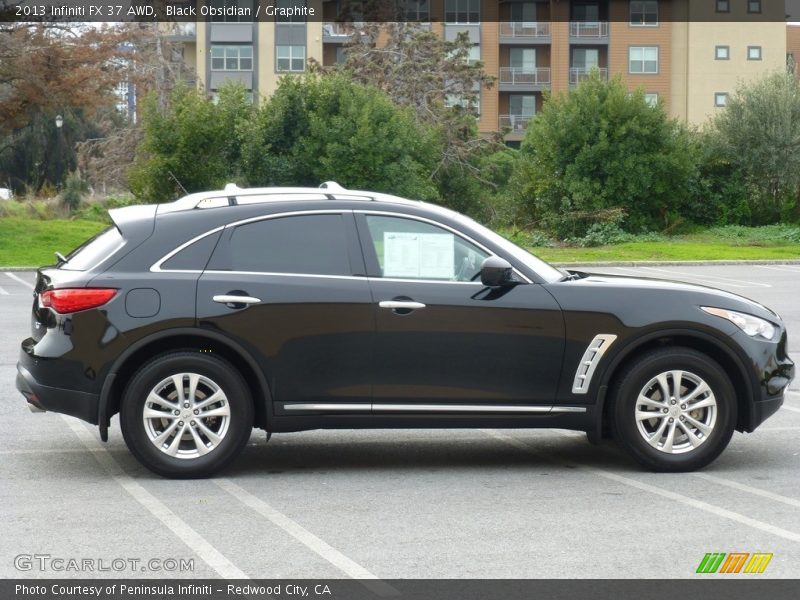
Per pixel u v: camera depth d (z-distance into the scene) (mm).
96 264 6863
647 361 6969
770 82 41719
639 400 6988
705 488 6676
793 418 9086
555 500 6395
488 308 6871
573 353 6930
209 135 33312
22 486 6703
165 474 6809
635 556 5262
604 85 37969
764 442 8125
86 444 7969
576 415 6973
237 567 5098
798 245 35438
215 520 5930
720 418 7020
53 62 35562
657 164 37375
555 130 37938
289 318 6789
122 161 55781
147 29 56375
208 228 6930
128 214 7098
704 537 5594
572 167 37406
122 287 6762
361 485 6785
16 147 69625
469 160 47969
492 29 68312
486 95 68812
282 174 34344
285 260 6914
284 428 6855
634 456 7023
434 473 7137
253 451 7836
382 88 50156
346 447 7996
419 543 5484
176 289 6773
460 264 6988
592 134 37656
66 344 6738
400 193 34438
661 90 68375
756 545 5445
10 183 70375
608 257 31203
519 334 6887
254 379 6934
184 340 6840
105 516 6008
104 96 40406
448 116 48000
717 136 40906
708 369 6973
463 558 5230
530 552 5328
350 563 5152
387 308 6828
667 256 31375
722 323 7027
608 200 37781
